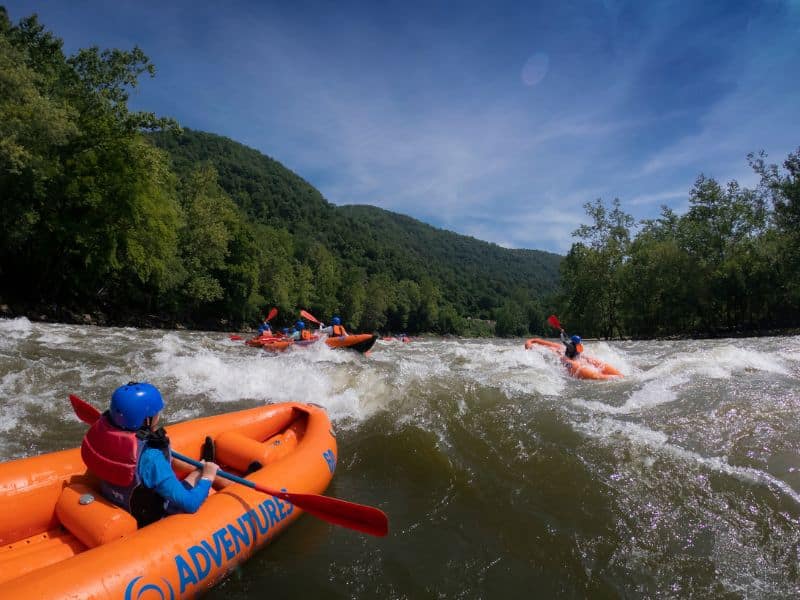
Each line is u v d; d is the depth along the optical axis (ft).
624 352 47.93
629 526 11.87
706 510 12.34
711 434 16.85
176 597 8.24
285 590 9.34
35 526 9.57
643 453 15.37
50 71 69.21
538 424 18.33
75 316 83.66
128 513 9.25
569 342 35.83
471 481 14.30
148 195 83.30
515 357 39.04
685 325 125.39
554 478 14.29
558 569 10.33
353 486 14.15
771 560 10.50
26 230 68.69
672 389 23.40
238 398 22.80
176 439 12.83
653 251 122.62
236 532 9.78
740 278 107.76
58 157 69.05
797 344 46.09
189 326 118.52
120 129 74.18
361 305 235.61
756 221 108.27
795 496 12.60
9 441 16.28
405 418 18.99
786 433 16.39
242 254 135.03
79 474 10.50
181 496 9.40
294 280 176.55
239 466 13.19
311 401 21.70
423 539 11.35
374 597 9.27
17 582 6.97
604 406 21.04
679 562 10.54
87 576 7.36
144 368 27.43
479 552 10.87
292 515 11.56
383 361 38.45
